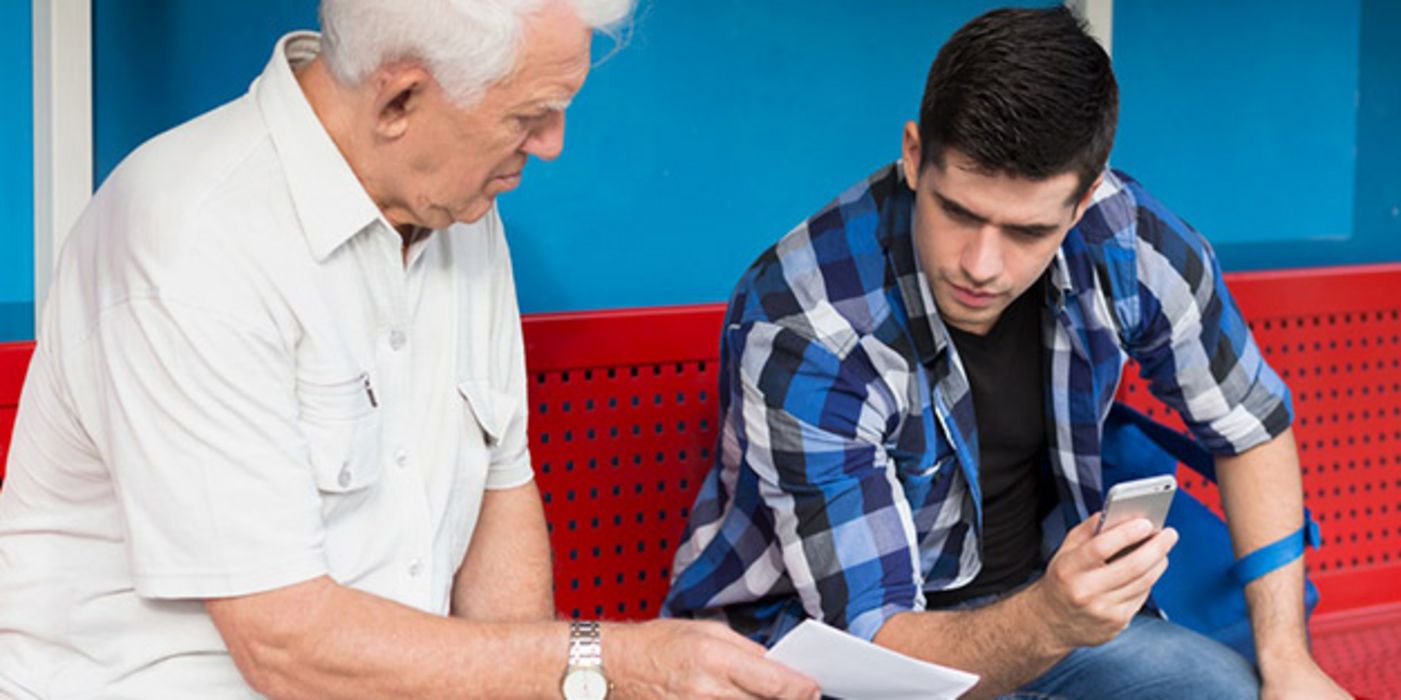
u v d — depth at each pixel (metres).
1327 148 3.29
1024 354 2.32
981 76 1.95
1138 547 2.00
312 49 1.90
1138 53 3.12
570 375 2.75
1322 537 3.23
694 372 2.84
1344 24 3.24
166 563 1.75
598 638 1.82
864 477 2.18
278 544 1.75
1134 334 2.33
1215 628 2.50
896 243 2.19
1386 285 3.18
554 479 2.77
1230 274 3.10
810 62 2.95
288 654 1.77
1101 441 2.50
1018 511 2.44
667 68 2.86
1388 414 3.24
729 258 2.98
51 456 1.85
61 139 2.36
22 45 2.54
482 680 1.79
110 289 1.73
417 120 1.72
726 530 2.37
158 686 1.85
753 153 2.95
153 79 2.60
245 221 1.75
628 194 2.89
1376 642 3.15
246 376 1.72
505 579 2.15
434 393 1.96
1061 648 2.01
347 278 1.83
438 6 1.63
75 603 1.86
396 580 1.92
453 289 1.97
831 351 2.17
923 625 2.13
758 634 2.40
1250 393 2.40
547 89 1.70
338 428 1.82
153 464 1.72
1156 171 3.19
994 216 2.00
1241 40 3.18
